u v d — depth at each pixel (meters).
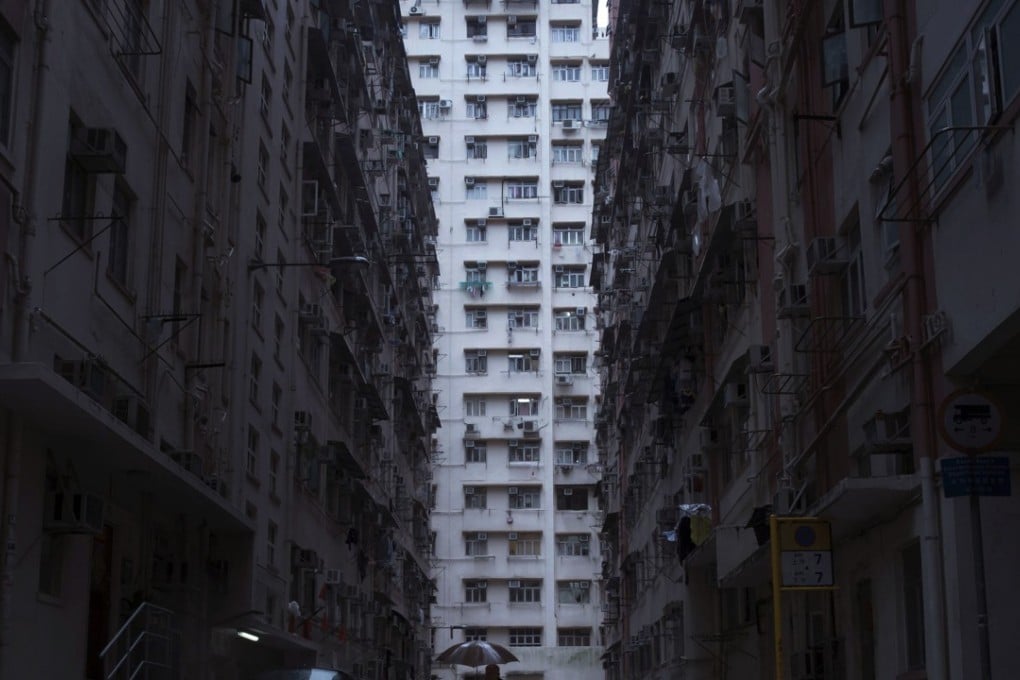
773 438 22.89
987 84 12.30
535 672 67.81
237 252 26.75
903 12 15.02
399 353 55.50
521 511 70.94
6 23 14.95
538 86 77.31
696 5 30.61
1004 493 10.33
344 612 39.56
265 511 28.91
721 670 30.47
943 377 13.94
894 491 14.89
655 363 38.62
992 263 12.42
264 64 29.94
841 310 18.80
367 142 44.56
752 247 25.55
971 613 13.26
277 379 30.89
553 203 75.75
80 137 17.23
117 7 18.95
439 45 77.94
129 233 20.02
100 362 16.94
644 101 40.91
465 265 74.75
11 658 14.87
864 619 17.73
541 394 72.81
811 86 20.08
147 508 20.52
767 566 21.31
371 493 43.97
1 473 14.73
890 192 14.95
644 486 45.81
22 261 15.16
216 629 23.92
